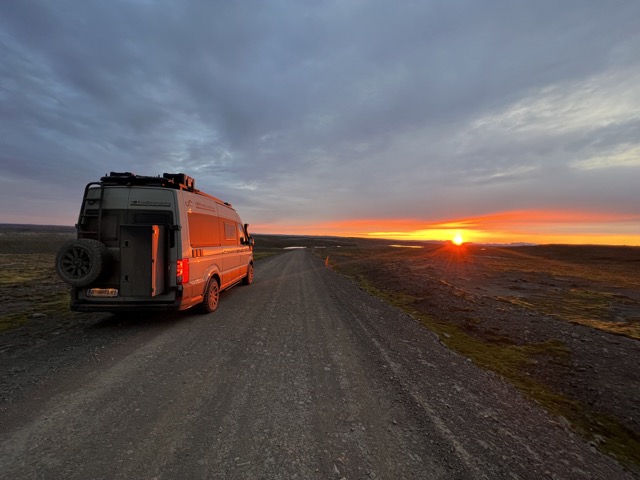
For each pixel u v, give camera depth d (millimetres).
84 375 3928
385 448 2635
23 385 3615
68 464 2328
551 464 2568
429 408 3381
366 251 64625
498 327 7094
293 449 2584
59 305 8078
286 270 19906
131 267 5664
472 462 2492
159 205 6129
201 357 4641
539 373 4820
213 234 7887
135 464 2346
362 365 4531
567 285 15906
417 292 11711
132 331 5926
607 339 6312
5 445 2527
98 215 6012
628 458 2865
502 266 28891
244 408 3225
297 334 5973
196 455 2465
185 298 6180
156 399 3359
